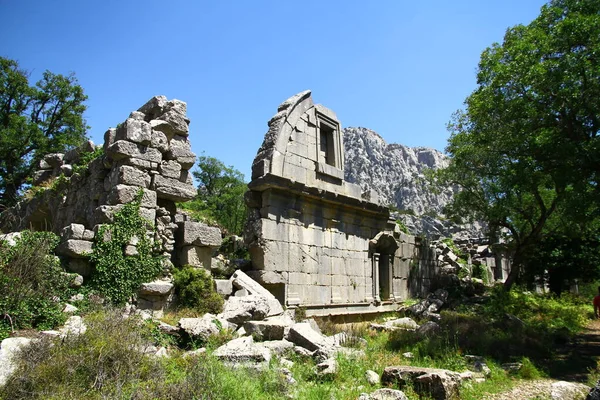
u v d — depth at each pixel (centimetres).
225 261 1550
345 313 1761
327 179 1830
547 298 2627
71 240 1080
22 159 3181
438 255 2734
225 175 4303
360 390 757
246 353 806
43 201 1650
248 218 1564
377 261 2059
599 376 938
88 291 1066
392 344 1163
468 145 2242
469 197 2469
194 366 710
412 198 10281
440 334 1216
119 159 1234
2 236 1050
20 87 3353
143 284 1123
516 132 1562
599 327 1919
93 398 604
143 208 1199
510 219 2678
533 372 971
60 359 657
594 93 1366
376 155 12106
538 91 1465
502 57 1881
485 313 1934
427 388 761
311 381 798
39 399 586
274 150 1593
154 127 1295
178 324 952
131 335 758
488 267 3319
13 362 655
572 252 2717
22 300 855
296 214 1634
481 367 980
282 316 1263
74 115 3562
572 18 1427
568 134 1450
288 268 1562
